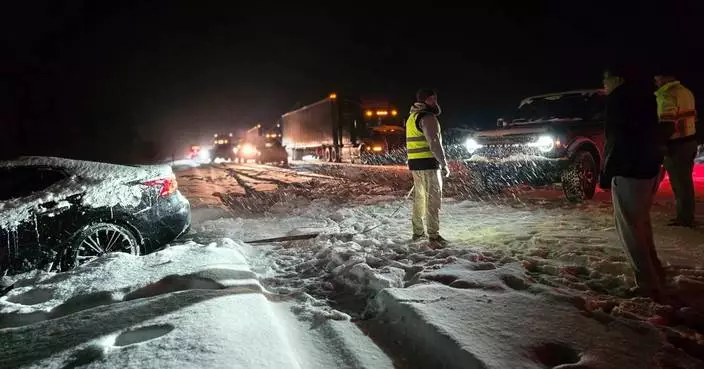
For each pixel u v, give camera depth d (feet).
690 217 20.08
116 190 17.54
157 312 11.22
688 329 10.28
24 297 13.33
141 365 8.59
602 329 9.92
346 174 60.08
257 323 10.46
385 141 83.61
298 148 114.01
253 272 15.23
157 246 18.44
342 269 15.78
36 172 17.13
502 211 26.27
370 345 10.53
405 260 16.46
